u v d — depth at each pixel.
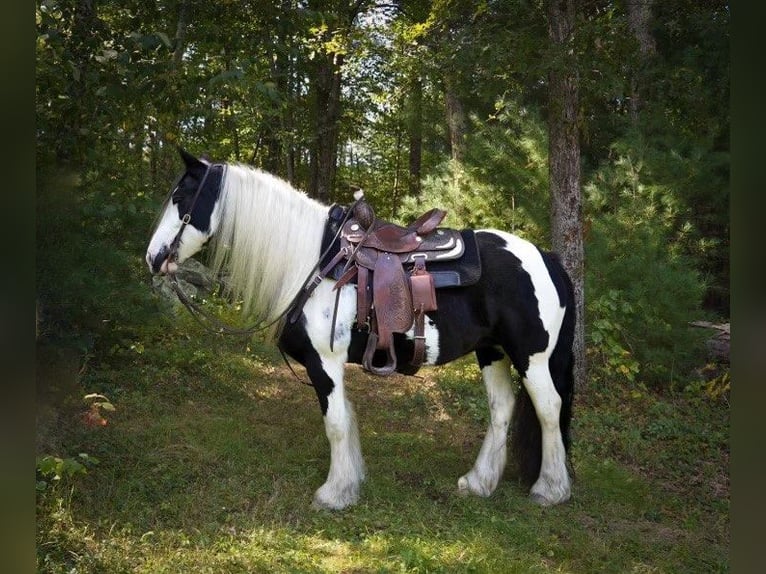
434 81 6.59
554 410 3.63
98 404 3.64
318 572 2.79
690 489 4.21
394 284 3.32
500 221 7.99
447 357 3.49
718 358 6.78
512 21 5.55
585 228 6.85
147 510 3.16
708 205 7.81
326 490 3.45
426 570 2.88
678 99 6.07
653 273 6.39
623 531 3.48
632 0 7.88
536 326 3.53
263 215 3.39
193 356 5.57
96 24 4.17
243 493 3.47
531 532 3.31
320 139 12.37
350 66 8.06
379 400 5.47
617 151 7.84
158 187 6.94
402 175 17.08
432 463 4.18
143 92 4.38
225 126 7.04
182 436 4.09
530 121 7.83
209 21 5.07
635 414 5.57
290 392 5.40
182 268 6.82
